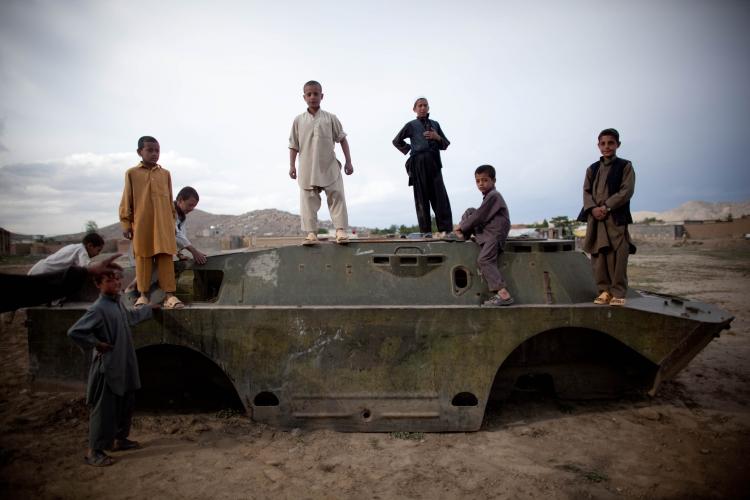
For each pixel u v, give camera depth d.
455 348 4.75
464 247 5.14
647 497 3.68
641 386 5.31
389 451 4.43
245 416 5.13
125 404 4.36
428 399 4.76
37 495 3.71
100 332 4.07
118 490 3.79
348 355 4.77
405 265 5.06
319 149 5.50
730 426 4.92
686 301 5.60
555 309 4.72
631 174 4.78
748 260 24.02
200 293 5.37
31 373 4.91
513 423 5.03
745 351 7.68
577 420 5.09
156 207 4.85
